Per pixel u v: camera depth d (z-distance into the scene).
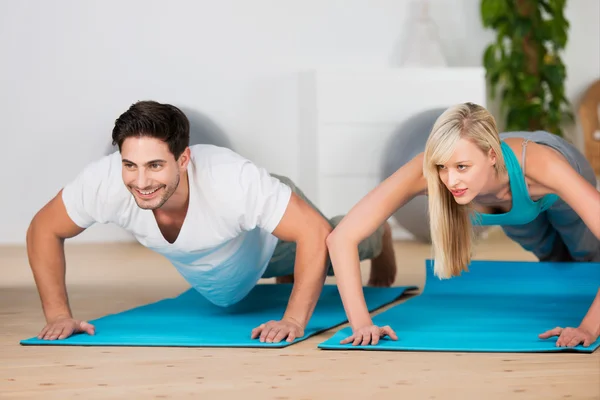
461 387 1.92
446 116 2.34
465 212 2.55
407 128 5.70
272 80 6.71
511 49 6.78
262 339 2.49
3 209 6.48
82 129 6.52
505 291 3.50
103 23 6.52
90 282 4.32
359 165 6.21
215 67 6.66
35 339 2.54
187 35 6.62
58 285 2.65
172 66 6.62
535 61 6.85
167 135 2.27
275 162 6.70
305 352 2.36
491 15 6.79
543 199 2.66
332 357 2.28
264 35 6.71
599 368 2.09
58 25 6.47
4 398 1.89
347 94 6.18
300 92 6.63
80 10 6.49
